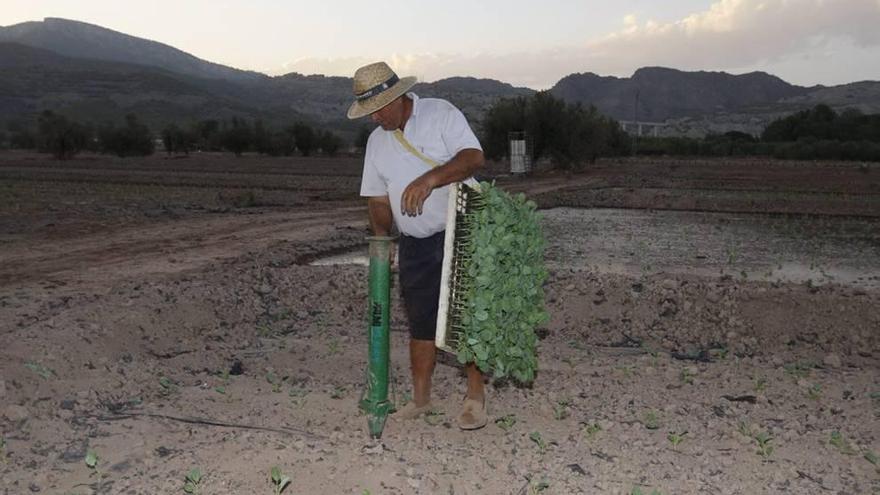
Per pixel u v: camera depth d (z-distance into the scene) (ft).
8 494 12.33
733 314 27.20
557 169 151.12
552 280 31.76
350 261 41.75
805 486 12.71
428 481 12.56
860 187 103.60
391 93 13.32
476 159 13.37
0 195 80.59
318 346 22.59
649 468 13.21
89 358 20.16
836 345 24.27
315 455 13.33
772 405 17.19
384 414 14.25
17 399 16.52
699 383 18.95
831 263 42.47
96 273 34.53
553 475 12.87
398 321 26.32
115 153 216.54
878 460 13.71
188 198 81.56
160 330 23.81
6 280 32.53
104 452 13.88
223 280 31.68
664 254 45.19
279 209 69.62
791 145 232.94
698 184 109.81
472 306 12.90
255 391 17.83
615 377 19.56
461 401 16.93
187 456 13.43
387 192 14.66
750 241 51.52
